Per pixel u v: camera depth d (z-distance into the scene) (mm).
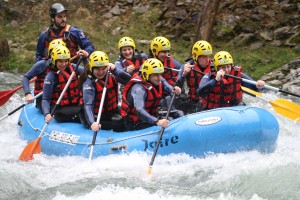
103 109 14680
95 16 33250
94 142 13586
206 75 15023
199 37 27594
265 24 30125
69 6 33844
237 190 11828
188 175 12695
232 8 31312
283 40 28875
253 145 13578
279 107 15641
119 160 13336
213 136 13258
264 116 13750
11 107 20531
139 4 33688
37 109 16562
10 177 12938
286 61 26797
